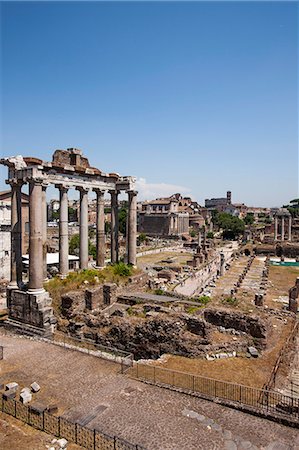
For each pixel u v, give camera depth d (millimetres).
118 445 14055
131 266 43219
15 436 14656
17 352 24203
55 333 28391
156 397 18031
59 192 37125
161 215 171500
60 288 33812
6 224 58250
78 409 16875
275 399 18531
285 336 28469
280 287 61375
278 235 148875
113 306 32688
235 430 15344
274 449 14164
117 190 44781
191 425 15641
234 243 152375
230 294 50656
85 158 40688
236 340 25047
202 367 22141
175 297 38156
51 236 118500
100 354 23688
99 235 42312
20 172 31672
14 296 31750
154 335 24656
